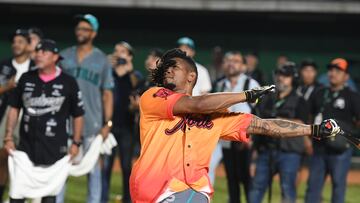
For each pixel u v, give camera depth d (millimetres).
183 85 14578
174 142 14109
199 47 57969
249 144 28859
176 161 14023
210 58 57812
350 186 42219
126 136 31859
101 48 57906
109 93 27953
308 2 54125
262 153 28172
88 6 54812
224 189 38406
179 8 54281
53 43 23984
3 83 27797
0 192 28219
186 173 13945
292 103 28312
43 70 23812
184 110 13891
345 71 29047
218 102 13508
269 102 28125
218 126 14281
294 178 27953
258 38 57719
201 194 13977
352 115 28984
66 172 24094
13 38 27953
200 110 13680
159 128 14219
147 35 57969
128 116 31922
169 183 13914
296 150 27750
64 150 24016
